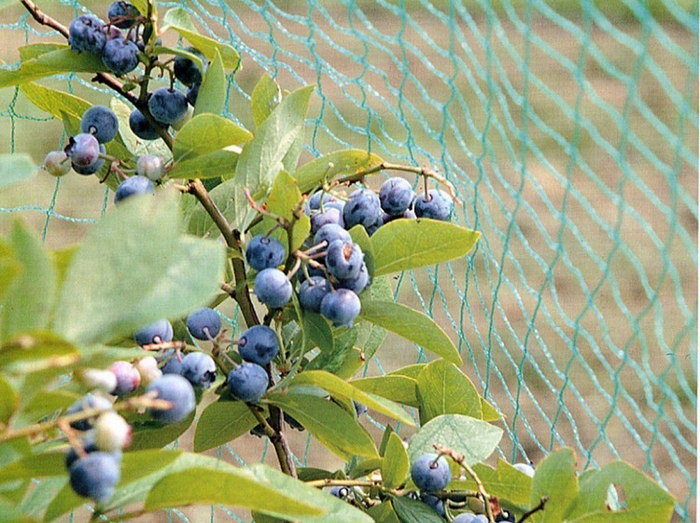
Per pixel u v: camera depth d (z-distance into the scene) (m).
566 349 1.46
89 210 1.75
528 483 0.75
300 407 0.75
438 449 0.73
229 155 0.77
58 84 1.79
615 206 1.70
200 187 0.78
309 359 0.80
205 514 1.25
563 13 2.00
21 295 0.58
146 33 0.79
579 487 0.71
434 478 0.74
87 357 0.62
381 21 2.00
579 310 1.52
